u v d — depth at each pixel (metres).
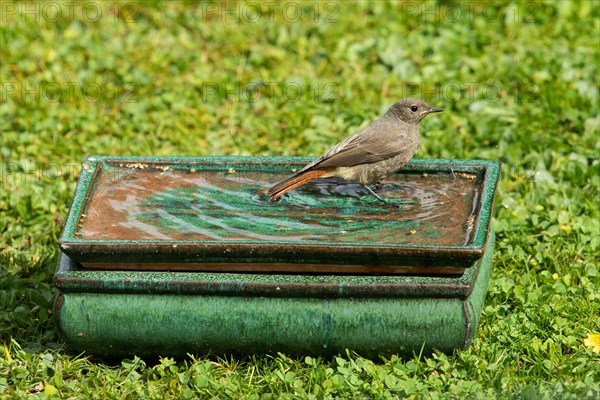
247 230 10.22
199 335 9.77
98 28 18.94
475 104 16.16
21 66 17.66
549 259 12.07
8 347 10.66
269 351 9.91
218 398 9.46
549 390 9.38
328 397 9.42
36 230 13.26
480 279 10.24
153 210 10.66
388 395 9.38
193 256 9.61
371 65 17.66
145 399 9.62
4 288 11.80
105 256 9.65
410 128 11.70
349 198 11.11
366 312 9.59
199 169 11.56
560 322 10.66
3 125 15.96
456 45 17.92
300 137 15.41
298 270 9.79
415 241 9.89
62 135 15.85
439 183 11.36
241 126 15.98
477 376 9.71
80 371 10.07
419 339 9.65
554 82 16.47
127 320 9.73
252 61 17.80
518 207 13.23
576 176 13.98
